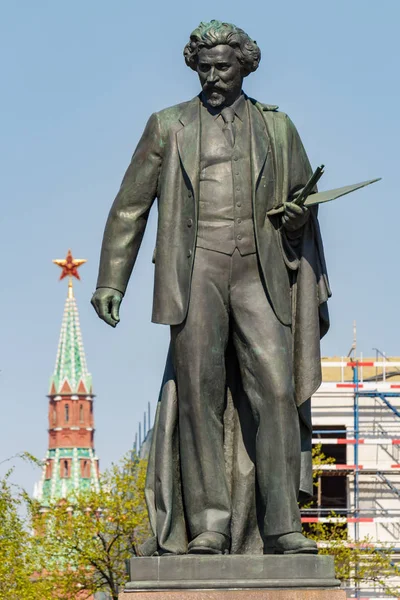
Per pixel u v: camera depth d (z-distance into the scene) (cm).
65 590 5416
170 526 1584
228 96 1638
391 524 6462
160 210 1620
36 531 5491
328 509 6031
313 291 1628
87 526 5466
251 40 1642
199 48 1633
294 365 1619
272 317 1598
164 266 1606
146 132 1648
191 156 1619
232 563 1511
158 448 1603
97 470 15525
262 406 1585
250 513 1609
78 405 15625
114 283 1650
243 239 1605
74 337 15912
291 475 1577
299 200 1596
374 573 5772
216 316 1598
